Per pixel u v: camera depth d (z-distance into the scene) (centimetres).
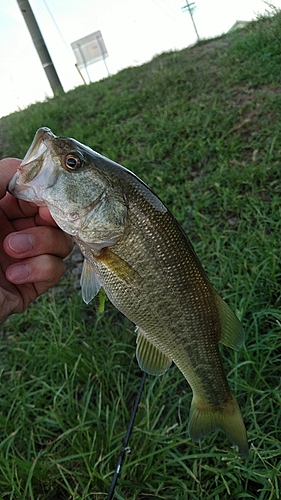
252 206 51
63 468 30
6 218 28
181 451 33
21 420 36
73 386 39
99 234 24
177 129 76
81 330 43
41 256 26
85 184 24
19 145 100
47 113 113
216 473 29
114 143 83
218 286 42
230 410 27
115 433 34
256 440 31
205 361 27
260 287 40
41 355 42
